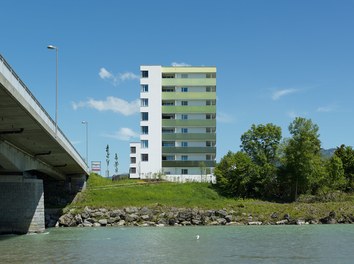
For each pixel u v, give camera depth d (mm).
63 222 68125
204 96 120312
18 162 49625
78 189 86125
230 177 91812
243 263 30656
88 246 40438
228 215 71062
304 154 89062
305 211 74062
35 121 37344
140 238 47938
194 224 69562
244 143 95062
